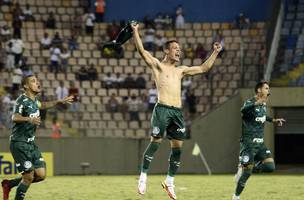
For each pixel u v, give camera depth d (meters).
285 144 80.12
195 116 72.62
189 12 86.19
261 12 85.44
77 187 44.34
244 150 31.88
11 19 82.00
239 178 31.52
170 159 29.56
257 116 31.83
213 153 70.44
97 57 79.81
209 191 39.91
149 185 45.62
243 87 70.62
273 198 34.62
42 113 67.94
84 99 75.31
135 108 72.06
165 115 28.58
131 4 86.69
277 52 75.69
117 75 77.38
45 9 84.44
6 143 66.31
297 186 43.91
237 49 80.31
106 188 43.16
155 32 82.94
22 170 28.00
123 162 69.75
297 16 79.62
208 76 74.44
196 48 80.00
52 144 67.94
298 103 68.44
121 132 71.19
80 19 83.25
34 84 28.31
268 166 32.47
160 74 28.97
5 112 67.44
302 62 74.25
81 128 69.69
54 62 77.56
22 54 77.88
